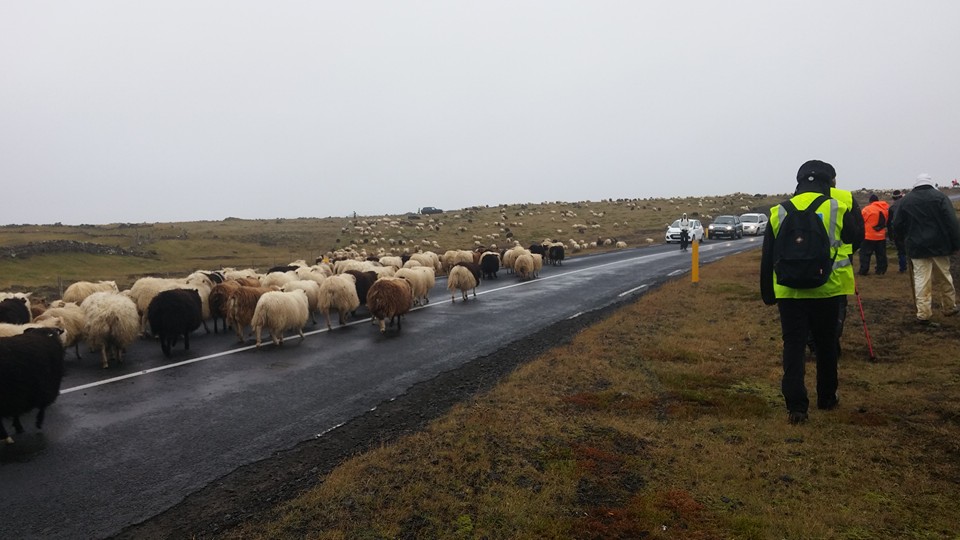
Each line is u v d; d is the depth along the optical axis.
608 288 19.25
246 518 4.57
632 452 5.38
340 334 12.47
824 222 5.41
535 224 63.88
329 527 4.28
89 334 9.36
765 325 10.60
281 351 10.80
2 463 5.70
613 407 6.70
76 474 5.45
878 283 13.56
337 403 7.57
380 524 4.29
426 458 5.42
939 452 5.00
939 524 3.93
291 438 6.35
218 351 10.86
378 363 9.76
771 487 4.56
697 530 4.00
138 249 45.06
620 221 64.88
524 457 5.36
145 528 4.48
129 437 6.39
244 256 46.78
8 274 31.02
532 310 15.24
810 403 6.34
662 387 7.36
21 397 6.15
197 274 15.45
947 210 9.02
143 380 8.75
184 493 5.06
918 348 8.08
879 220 14.62
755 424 5.89
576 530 4.07
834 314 5.70
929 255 9.16
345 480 5.02
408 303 13.14
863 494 4.39
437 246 48.47
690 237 40.50
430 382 8.48
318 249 50.94
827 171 5.67
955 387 6.46
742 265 21.41
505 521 4.26
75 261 36.84
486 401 7.04
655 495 4.51
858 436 5.40
